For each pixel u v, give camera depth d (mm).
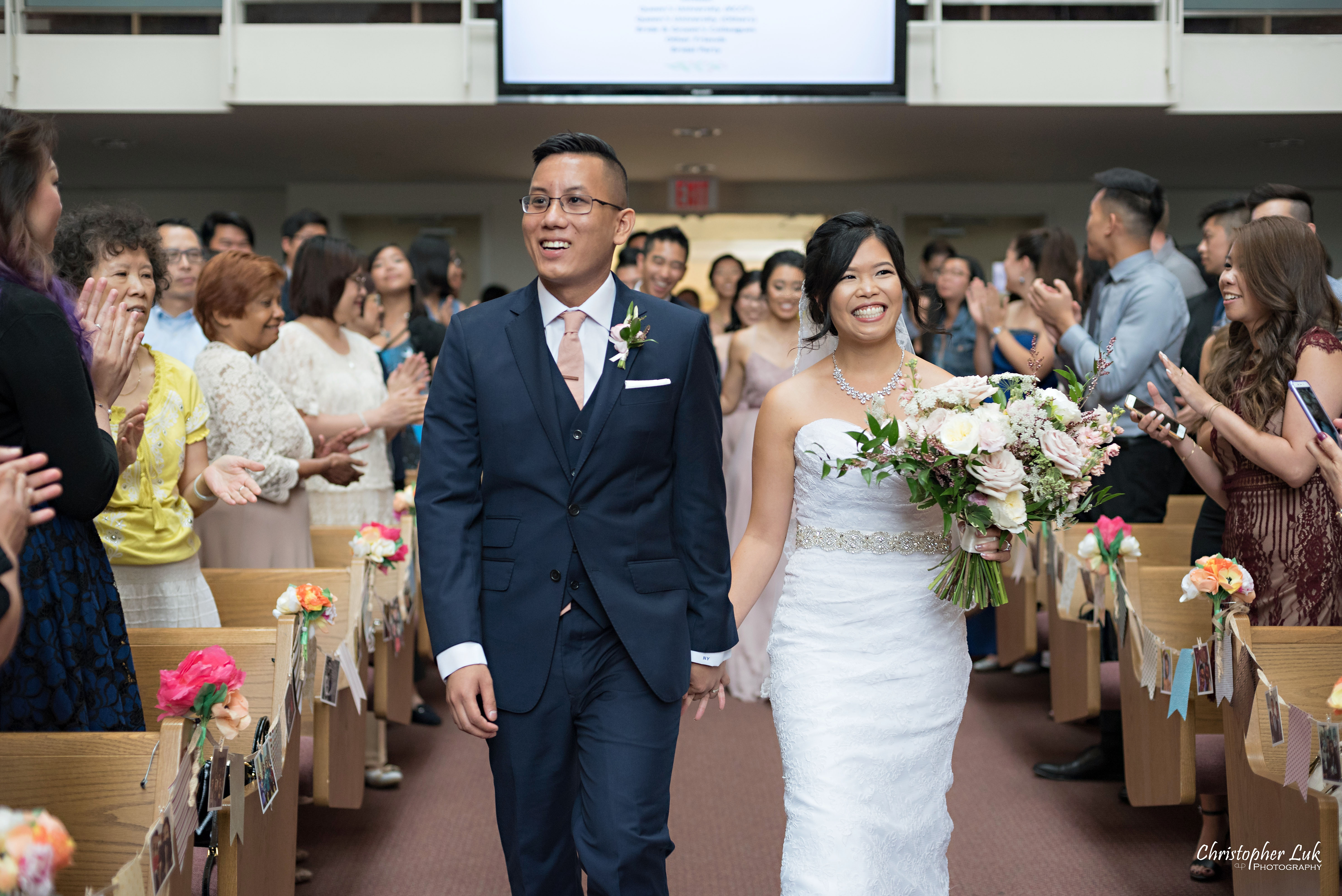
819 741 2154
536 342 2033
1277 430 2738
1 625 1304
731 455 5109
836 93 7965
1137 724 3010
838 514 2242
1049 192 11211
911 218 11375
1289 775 2242
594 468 1989
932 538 2232
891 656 2195
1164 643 2854
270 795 2197
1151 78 8008
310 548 3523
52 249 2094
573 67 7945
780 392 2357
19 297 1685
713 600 2074
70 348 1720
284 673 2391
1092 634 3418
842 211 11359
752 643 4934
